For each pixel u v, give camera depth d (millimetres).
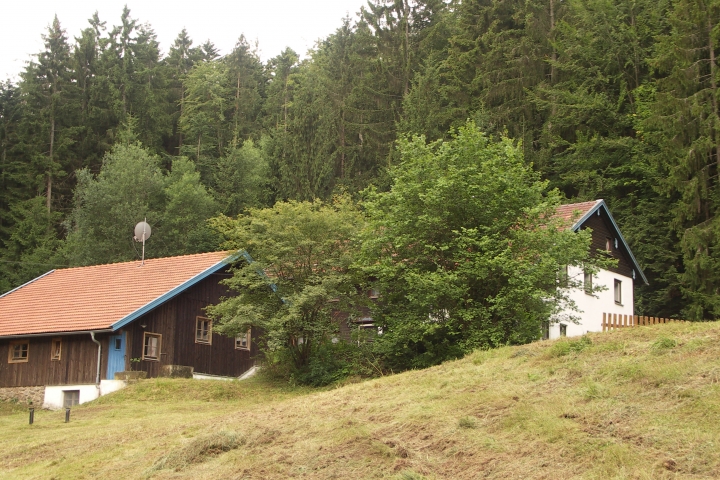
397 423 12938
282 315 24812
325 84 55438
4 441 17875
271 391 24922
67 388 27250
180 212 49969
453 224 23547
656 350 13922
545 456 10445
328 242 25656
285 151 47844
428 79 46562
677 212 36688
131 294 29125
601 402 11945
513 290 21547
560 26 45312
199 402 23234
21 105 61438
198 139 63031
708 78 37438
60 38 63812
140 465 13844
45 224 53906
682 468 9289
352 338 25375
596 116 42656
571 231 23328
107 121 61625
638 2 46125
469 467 10609
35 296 32125
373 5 54562
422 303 22391
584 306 31922
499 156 24250
